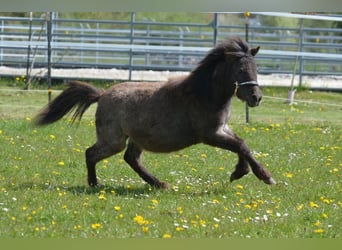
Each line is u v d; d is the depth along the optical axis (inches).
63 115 562.9
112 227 401.1
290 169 614.9
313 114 1003.3
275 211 454.6
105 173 580.1
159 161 637.3
